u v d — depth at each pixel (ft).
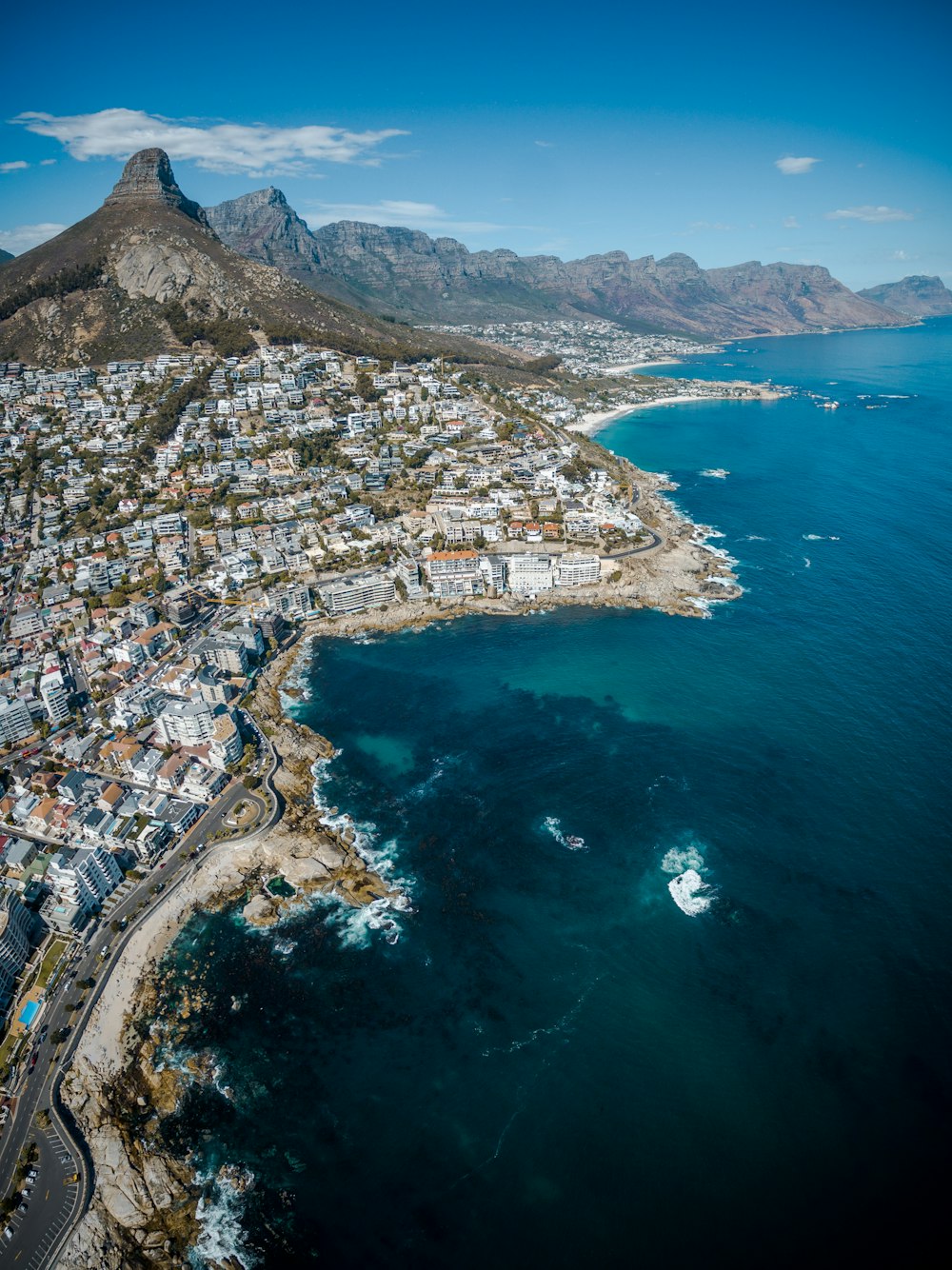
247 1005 594.65
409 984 609.01
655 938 636.89
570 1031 568.82
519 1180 480.64
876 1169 474.90
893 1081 523.29
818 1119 504.02
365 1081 540.11
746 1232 448.65
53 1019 574.97
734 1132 499.92
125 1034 568.41
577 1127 506.89
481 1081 538.47
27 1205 465.47
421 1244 451.94
